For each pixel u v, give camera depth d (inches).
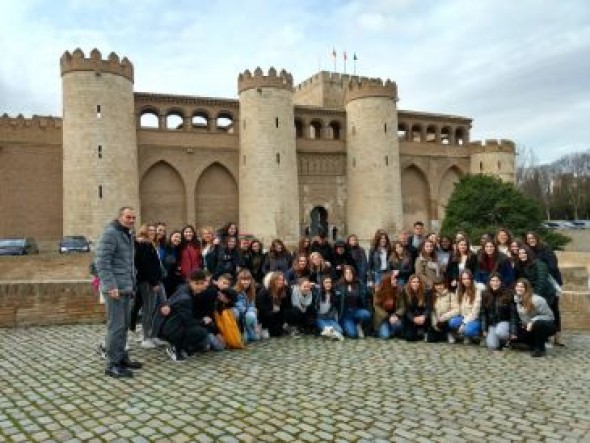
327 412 285.3
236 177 2042.3
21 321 520.1
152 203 1925.4
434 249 545.0
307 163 2190.0
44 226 1802.4
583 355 448.1
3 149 1763.0
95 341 454.3
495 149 2513.5
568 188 3917.3
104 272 351.6
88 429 259.0
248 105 1952.5
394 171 2161.7
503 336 454.0
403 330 496.7
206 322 430.6
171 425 265.0
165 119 1945.1
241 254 566.6
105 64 1685.5
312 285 511.8
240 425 265.7
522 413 287.4
